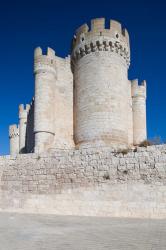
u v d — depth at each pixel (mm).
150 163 18094
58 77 33625
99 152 19672
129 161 18656
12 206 21281
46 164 21062
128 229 13531
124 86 32312
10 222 16172
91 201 19109
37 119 30766
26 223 15758
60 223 15680
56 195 20188
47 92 31375
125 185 18438
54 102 32219
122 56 32875
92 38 31469
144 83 39344
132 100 38438
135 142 37031
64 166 20422
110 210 18484
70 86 34156
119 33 32500
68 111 33344
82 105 31500
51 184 20531
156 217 17328
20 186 21438
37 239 11500
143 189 17953
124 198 18312
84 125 30797
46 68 31812
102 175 19172
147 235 12016
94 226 14539
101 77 30688
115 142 29594
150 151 18281
